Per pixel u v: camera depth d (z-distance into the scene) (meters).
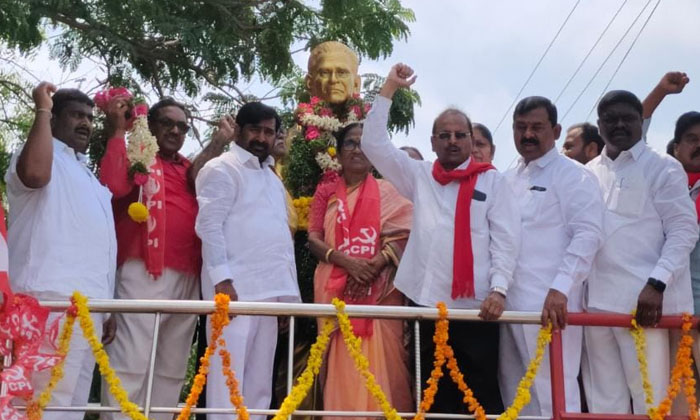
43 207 5.05
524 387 4.84
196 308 4.65
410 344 5.57
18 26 8.91
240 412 4.59
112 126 5.71
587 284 5.30
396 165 5.53
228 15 10.45
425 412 5.05
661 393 5.11
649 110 5.84
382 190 5.91
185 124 5.88
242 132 5.61
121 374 5.45
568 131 6.76
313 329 6.04
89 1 9.81
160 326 5.55
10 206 5.17
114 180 5.55
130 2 9.60
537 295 5.18
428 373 5.41
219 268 5.24
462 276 5.18
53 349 4.67
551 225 5.28
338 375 5.48
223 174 5.41
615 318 5.00
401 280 5.39
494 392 5.33
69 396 4.93
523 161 5.57
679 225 5.16
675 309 5.15
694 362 5.25
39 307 4.58
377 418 5.37
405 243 5.75
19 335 4.50
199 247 5.72
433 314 4.85
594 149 6.59
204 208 5.34
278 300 5.49
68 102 5.38
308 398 5.75
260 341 5.39
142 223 5.56
